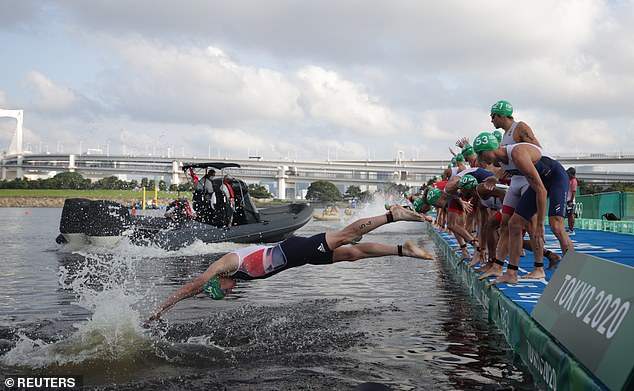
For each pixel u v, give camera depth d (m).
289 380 3.50
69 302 6.39
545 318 3.55
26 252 12.77
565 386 2.83
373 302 6.39
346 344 4.39
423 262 10.89
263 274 4.67
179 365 3.83
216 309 5.86
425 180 122.38
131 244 12.99
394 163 131.00
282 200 111.44
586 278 3.15
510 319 4.35
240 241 13.99
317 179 123.69
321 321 5.28
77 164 136.25
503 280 5.50
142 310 5.80
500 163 6.11
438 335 4.71
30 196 105.81
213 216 14.08
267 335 4.68
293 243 4.59
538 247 5.75
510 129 5.73
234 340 4.50
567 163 91.00
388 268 9.89
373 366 3.80
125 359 3.96
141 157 120.75
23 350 4.17
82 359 3.96
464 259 8.10
